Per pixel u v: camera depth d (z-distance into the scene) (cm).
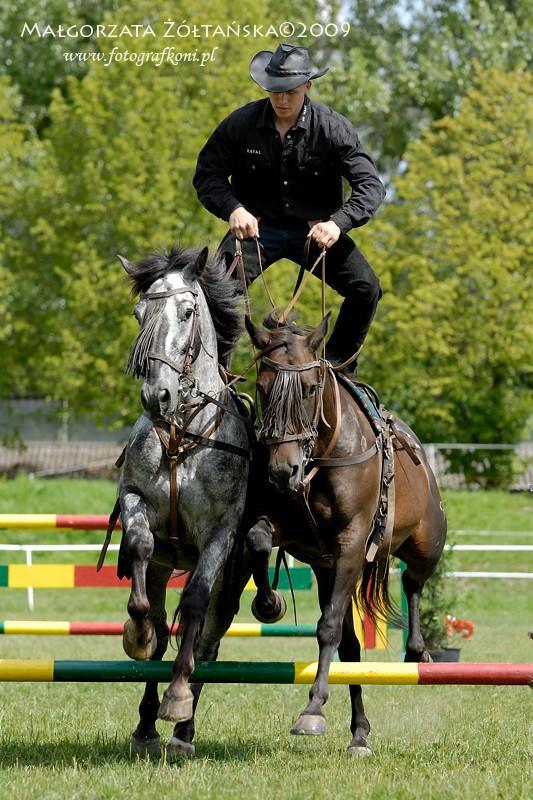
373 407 861
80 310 3306
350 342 919
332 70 4253
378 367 3534
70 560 2486
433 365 3681
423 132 3716
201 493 760
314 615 2050
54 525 993
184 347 738
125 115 3309
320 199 902
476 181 3569
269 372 734
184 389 745
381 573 891
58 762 763
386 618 923
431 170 3591
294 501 785
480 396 3928
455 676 743
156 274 762
